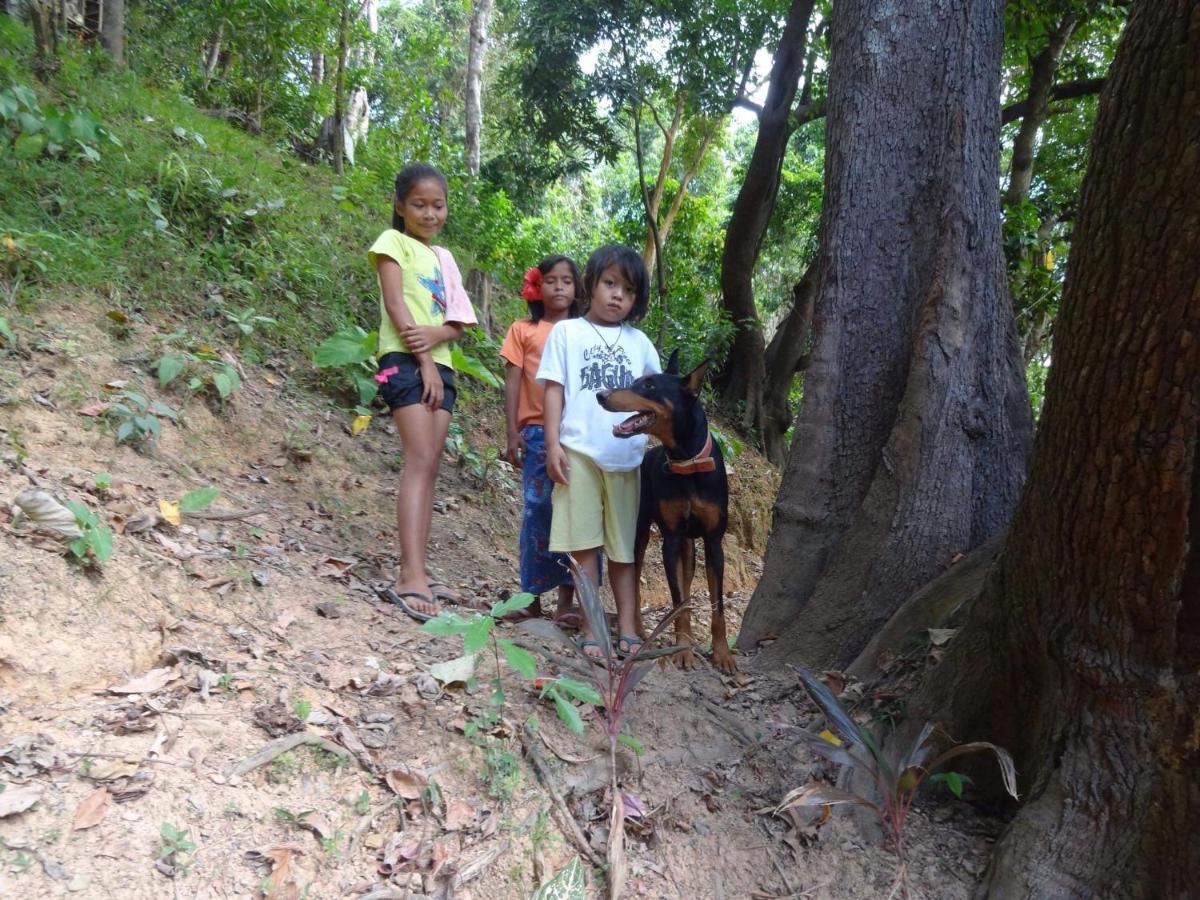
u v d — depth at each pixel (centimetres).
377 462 471
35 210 437
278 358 502
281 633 263
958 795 265
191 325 457
